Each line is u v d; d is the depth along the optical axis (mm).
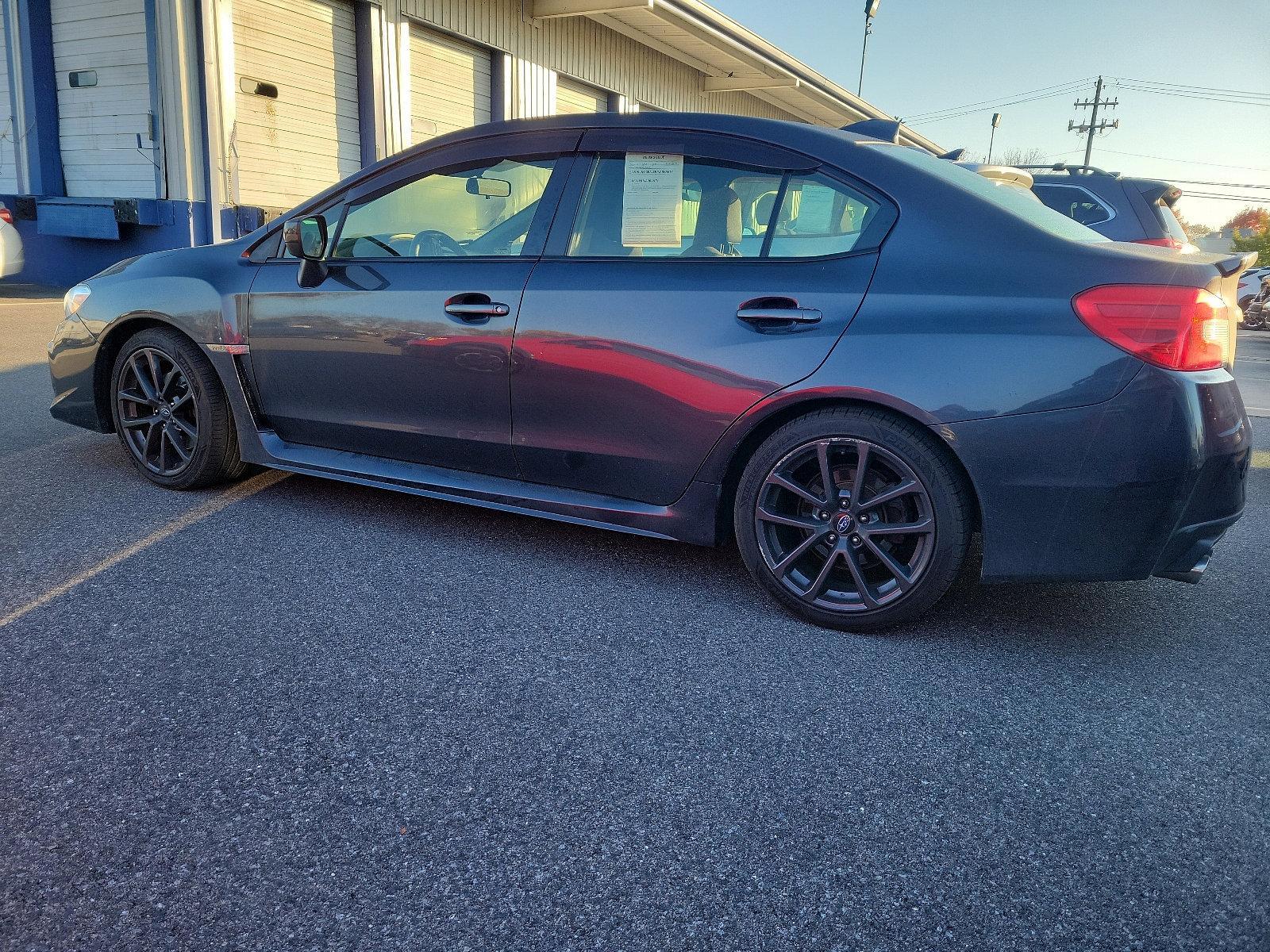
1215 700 2297
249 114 11070
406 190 3207
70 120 11438
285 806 1719
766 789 1842
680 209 2768
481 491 3096
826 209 2596
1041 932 1482
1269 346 15219
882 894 1557
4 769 1786
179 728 1954
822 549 2613
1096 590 3049
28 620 2430
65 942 1378
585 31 16312
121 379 3625
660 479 2795
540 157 3006
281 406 3408
